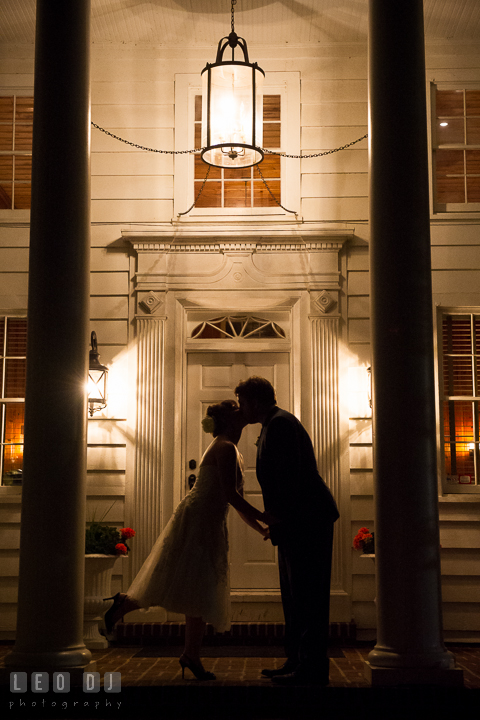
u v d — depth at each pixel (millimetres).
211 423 4523
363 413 6441
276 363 6605
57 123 4609
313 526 4168
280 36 6754
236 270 6598
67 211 4566
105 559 5781
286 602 4410
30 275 4586
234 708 3951
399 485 4266
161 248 6633
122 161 6777
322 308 6520
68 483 4359
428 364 4414
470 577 6160
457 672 4035
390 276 4453
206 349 6590
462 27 6613
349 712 3910
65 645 4195
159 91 6828
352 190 6695
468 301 6520
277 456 4191
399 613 4148
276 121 6840
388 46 4605
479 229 6602
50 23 4691
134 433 6445
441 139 6828
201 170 6844
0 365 6742
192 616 4219
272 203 6770
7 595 6230
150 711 3971
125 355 6570
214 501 4375
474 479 6473
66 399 4434
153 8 6367
